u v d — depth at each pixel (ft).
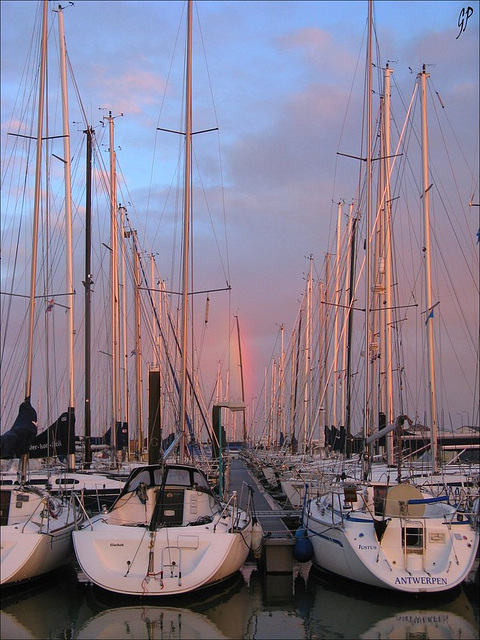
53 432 56.34
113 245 86.22
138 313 90.22
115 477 64.08
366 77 58.85
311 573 45.29
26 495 41.55
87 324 73.77
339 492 44.78
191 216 56.29
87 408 72.49
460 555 37.06
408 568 37.27
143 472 45.29
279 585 42.83
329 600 39.32
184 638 32.96
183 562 37.14
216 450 64.75
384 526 37.83
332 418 97.96
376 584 36.94
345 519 40.96
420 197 67.51
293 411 130.82
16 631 33.78
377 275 67.72
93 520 42.29
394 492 39.42
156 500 42.70
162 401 81.87
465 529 37.93
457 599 38.50
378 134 70.03
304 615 36.60
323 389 101.86
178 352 81.35
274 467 95.04
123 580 36.22
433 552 37.68
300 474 69.62
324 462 82.84
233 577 41.29
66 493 56.95
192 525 41.50
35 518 41.68
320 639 32.76
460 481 58.49
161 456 45.60
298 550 44.57
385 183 69.10
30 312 47.78
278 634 33.58
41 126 50.47
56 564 41.65
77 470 67.67
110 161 87.04
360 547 37.99
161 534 37.68
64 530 42.39
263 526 52.44
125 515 43.78
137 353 89.71
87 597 39.11
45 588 41.16
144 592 36.04
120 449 81.76
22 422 44.73
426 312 64.64
